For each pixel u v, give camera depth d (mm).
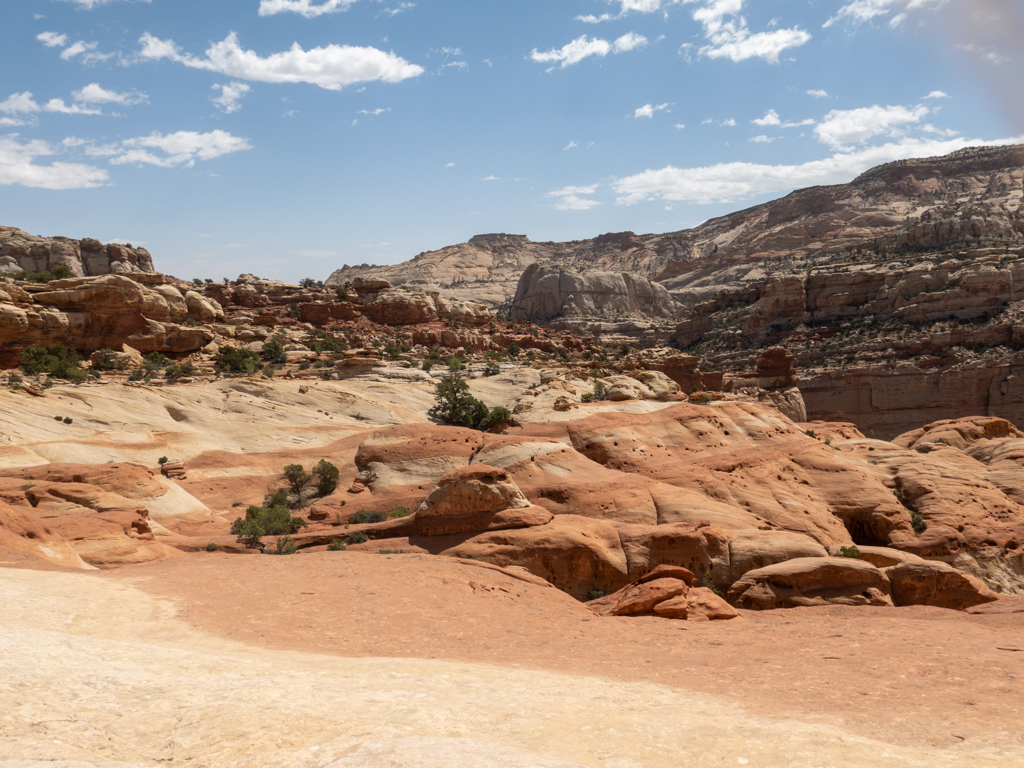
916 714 10227
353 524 46406
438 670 12539
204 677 10844
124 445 62594
